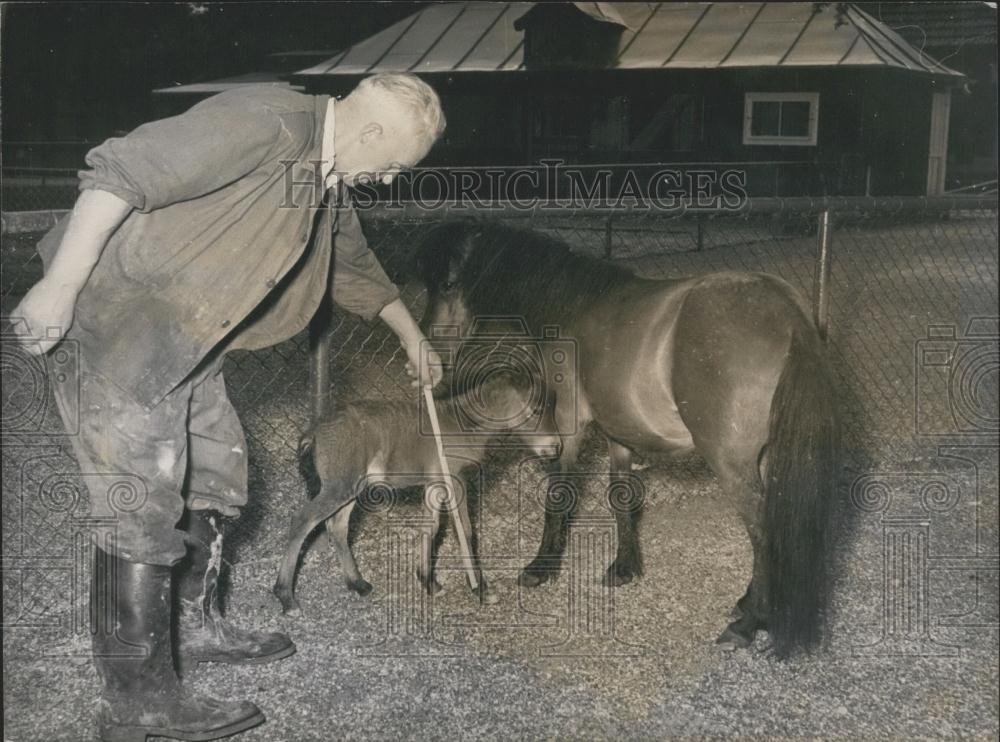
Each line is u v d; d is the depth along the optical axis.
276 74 11.85
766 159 10.54
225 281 1.93
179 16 11.52
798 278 4.46
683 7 10.82
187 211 1.90
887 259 6.23
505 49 10.73
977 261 6.29
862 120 10.54
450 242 2.92
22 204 10.13
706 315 2.49
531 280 2.81
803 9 10.49
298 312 2.25
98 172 1.77
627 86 10.53
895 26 10.16
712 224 4.88
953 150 11.27
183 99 11.76
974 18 9.52
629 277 2.75
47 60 11.35
